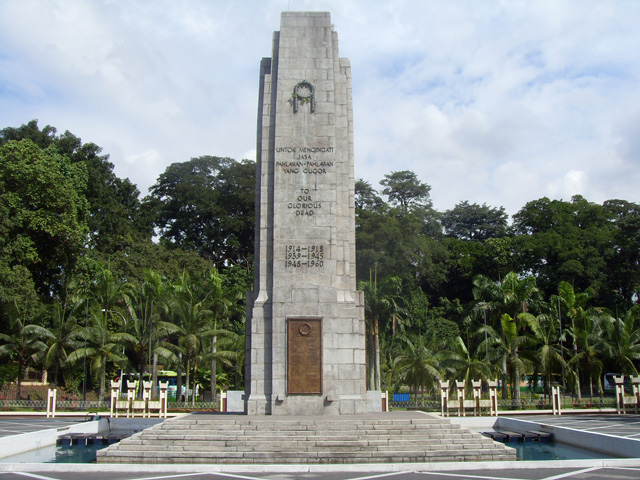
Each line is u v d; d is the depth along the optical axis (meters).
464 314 64.88
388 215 67.94
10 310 41.84
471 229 88.00
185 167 79.12
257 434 19.66
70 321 42.44
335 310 24.41
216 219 74.88
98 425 28.12
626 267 65.25
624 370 44.53
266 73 27.23
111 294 45.00
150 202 78.19
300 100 26.05
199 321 44.03
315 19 26.83
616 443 20.80
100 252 61.47
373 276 64.75
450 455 18.78
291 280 24.75
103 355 41.41
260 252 25.36
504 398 44.81
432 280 70.06
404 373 40.75
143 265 58.47
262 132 26.16
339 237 25.73
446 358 40.97
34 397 43.56
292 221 25.19
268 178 25.86
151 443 19.17
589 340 46.03
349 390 23.98
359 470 16.66
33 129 63.72
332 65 26.45
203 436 19.39
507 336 43.59
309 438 19.34
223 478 15.48
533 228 75.25
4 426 29.59
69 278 50.88
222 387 50.00
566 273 64.00
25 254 45.91
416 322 62.62
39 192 47.84
